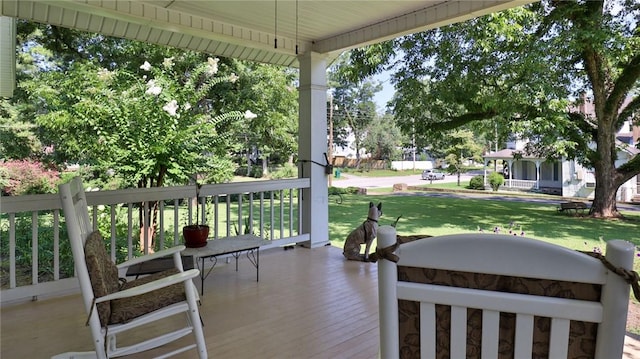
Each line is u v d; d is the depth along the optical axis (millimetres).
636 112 8000
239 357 2055
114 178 5180
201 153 5160
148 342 1801
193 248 2961
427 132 9055
